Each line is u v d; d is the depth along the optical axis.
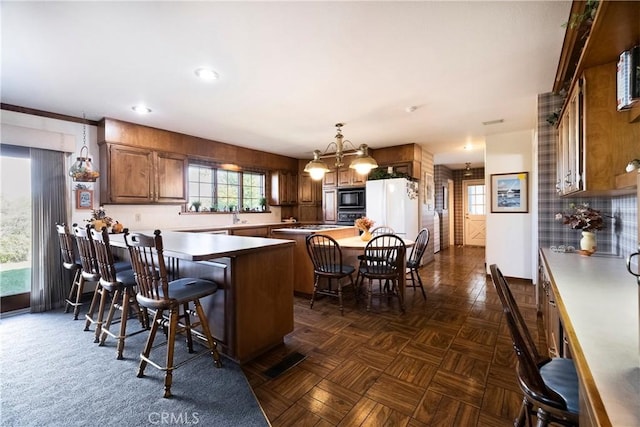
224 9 1.70
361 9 1.71
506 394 1.75
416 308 3.27
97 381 1.89
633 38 1.28
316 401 1.70
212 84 2.72
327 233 3.80
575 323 0.99
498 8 1.71
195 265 2.38
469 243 8.61
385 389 1.81
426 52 2.19
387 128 4.25
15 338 2.54
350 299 3.62
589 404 0.61
